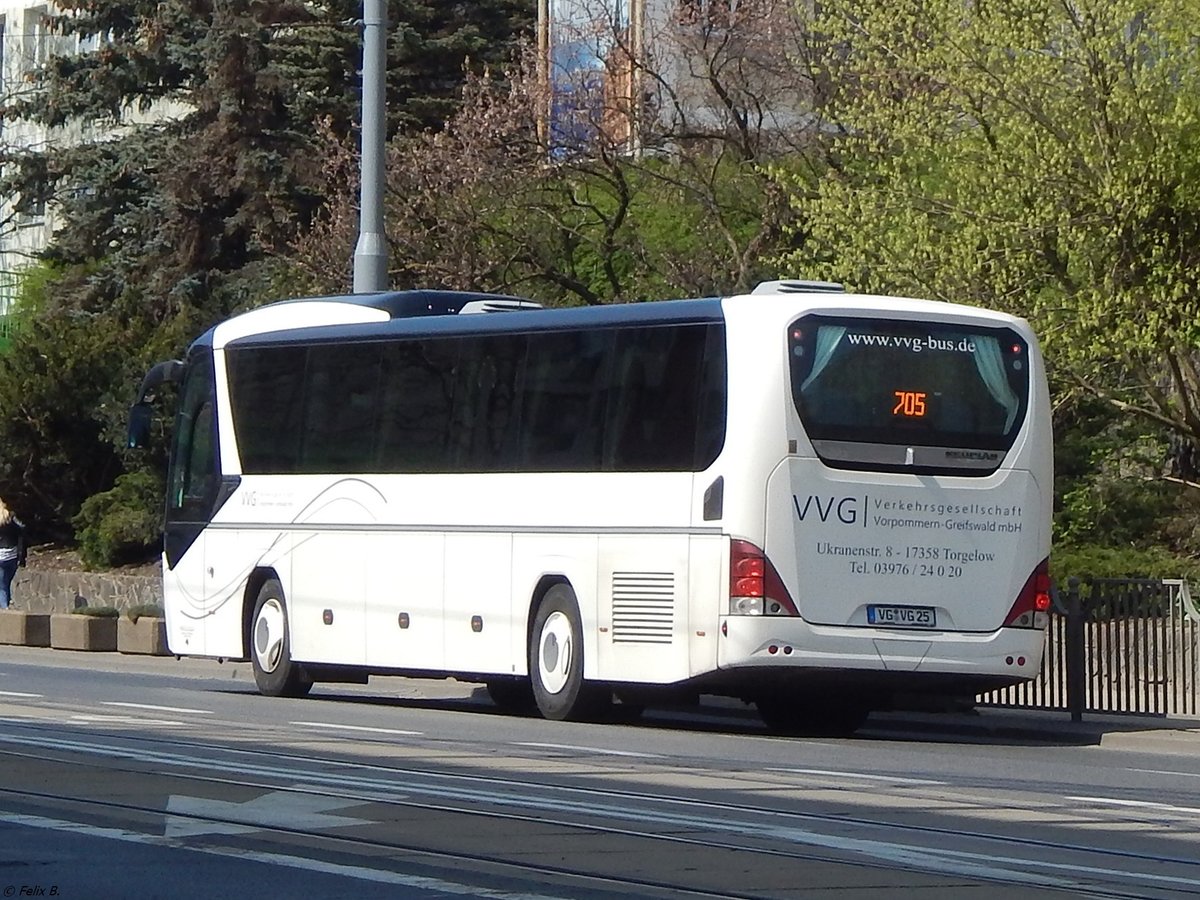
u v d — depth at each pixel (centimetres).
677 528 2527
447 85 6325
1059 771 2128
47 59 7150
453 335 2897
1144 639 2845
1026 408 2575
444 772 1919
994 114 3103
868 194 3241
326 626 3061
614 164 4697
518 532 2748
